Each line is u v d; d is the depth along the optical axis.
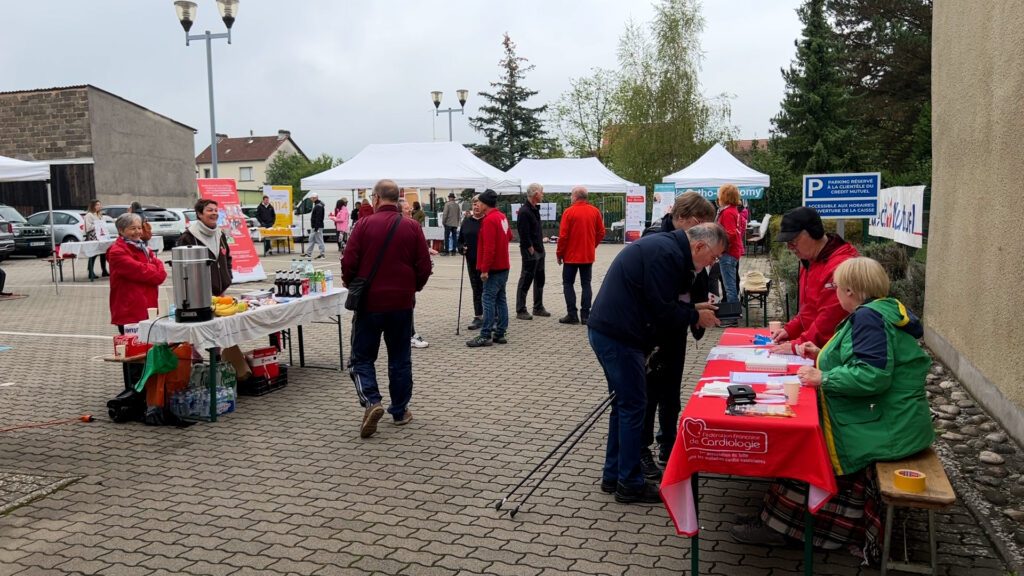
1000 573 3.50
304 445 5.46
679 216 4.59
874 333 3.59
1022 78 5.14
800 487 3.71
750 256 21.64
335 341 9.42
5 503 4.43
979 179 6.16
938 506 3.20
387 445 5.44
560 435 5.63
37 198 30.86
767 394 3.62
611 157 37.97
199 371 6.16
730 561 3.65
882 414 3.62
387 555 3.77
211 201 6.96
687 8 33.47
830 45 38.09
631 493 4.34
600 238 10.28
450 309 11.94
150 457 5.25
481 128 48.34
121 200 32.31
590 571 3.57
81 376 7.80
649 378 4.68
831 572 3.53
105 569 3.65
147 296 7.11
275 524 4.14
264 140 75.88
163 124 35.12
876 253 9.98
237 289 14.84
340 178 15.45
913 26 36.25
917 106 34.97
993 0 5.84
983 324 6.02
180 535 4.02
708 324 4.32
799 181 32.84
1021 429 5.12
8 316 11.88
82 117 30.39
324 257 22.39
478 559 3.71
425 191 41.56
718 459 3.26
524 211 10.66
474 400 6.59
